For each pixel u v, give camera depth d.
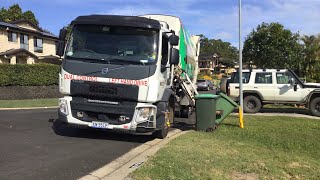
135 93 6.10
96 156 5.43
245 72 12.23
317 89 11.48
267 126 8.41
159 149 5.55
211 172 4.49
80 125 6.31
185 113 9.06
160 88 6.45
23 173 4.41
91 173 4.55
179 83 8.56
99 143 6.35
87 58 6.29
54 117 10.05
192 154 5.23
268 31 27.20
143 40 6.32
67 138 6.68
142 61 6.20
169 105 7.54
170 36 6.76
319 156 5.70
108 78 6.12
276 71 11.98
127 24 6.34
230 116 10.66
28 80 19.88
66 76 6.27
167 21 8.89
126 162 5.15
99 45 6.36
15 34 27.64
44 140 6.41
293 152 5.88
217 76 55.44
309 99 11.54
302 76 26.62
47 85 20.97
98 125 6.23
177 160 4.86
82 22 6.44
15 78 19.31
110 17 6.47
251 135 7.13
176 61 6.77
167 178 4.18
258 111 12.30
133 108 6.12
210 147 5.79
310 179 4.50
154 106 6.25
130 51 6.27
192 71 11.20
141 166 4.63
